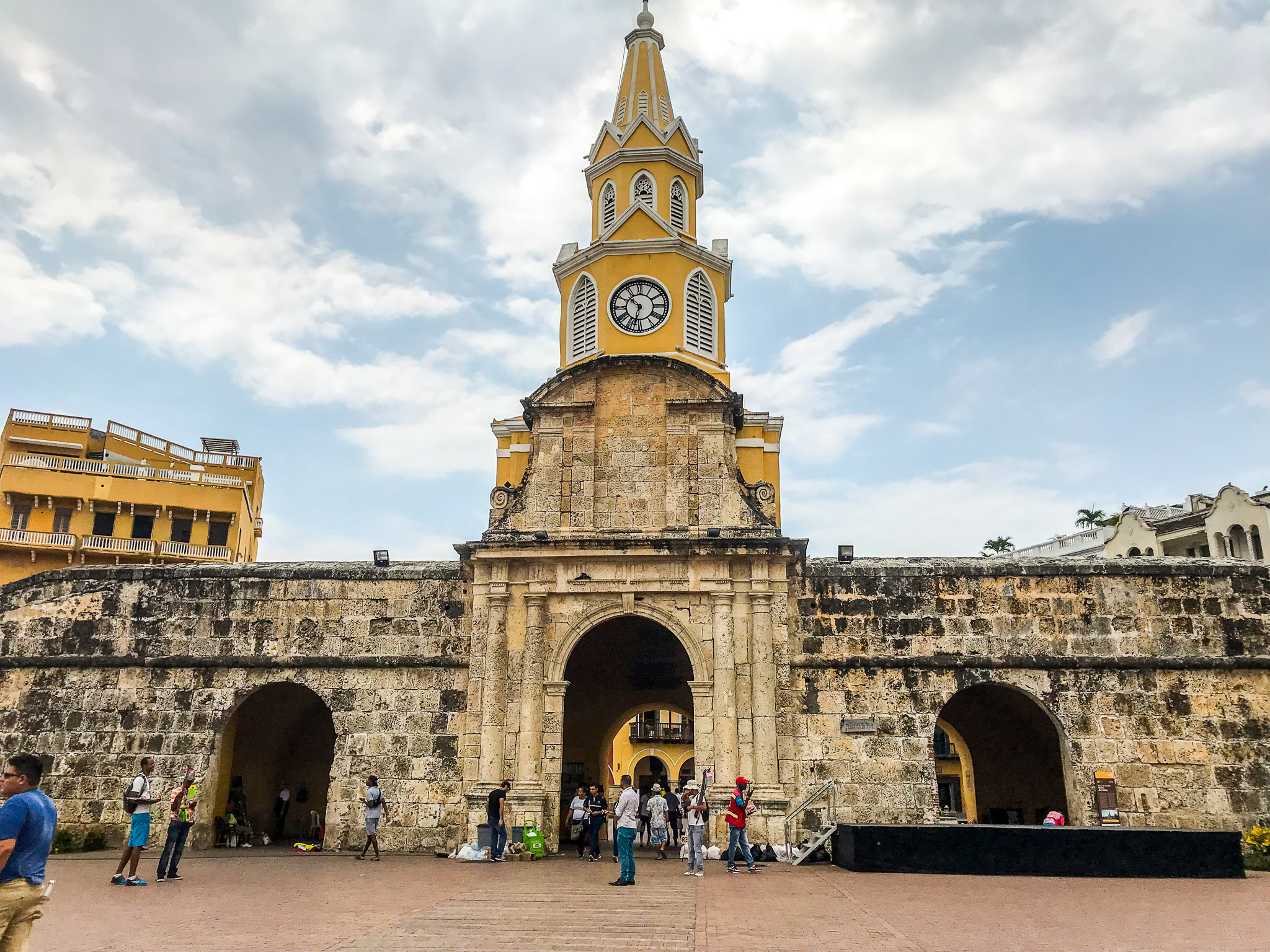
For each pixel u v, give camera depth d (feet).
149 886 57.16
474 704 85.30
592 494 90.38
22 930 24.48
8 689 90.02
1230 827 79.46
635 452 91.76
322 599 90.74
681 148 121.49
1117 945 37.17
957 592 86.69
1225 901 49.60
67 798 86.48
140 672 89.61
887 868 64.18
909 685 84.12
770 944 37.22
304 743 110.11
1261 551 142.61
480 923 42.32
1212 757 81.30
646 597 86.02
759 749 81.35
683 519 88.69
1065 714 82.89
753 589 85.20
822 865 69.97
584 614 85.81
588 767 105.09
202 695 88.69
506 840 77.71
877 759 82.28
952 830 64.03
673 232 114.11
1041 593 86.33
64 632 91.35
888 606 86.38
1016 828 63.31
